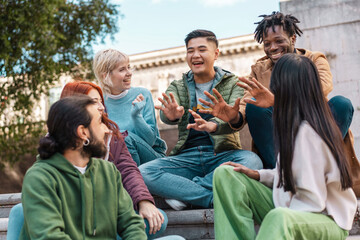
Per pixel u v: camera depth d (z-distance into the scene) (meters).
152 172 2.55
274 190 1.87
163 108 2.61
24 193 1.64
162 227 2.17
